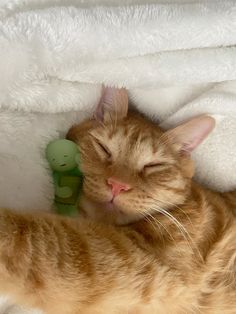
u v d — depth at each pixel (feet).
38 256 0.60
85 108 0.83
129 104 0.89
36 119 0.77
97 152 0.83
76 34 0.72
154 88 0.84
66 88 0.79
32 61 0.73
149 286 0.72
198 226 0.83
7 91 0.73
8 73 0.72
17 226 0.61
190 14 0.76
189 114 0.87
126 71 0.79
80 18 0.72
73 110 0.82
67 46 0.73
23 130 0.75
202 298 0.85
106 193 0.78
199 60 0.80
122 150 0.83
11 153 0.73
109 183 0.78
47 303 0.63
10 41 0.70
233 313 0.88
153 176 0.82
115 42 0.74
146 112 0.89
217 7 0.77
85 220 0.71
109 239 0.69
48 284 0.61
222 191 0.93
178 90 0.85
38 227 0.63
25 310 0.79
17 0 0.73
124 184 0.78
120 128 0.85
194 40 0.77
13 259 0.59
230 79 0.83
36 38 0.71
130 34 0.74
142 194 0.80
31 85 0.75
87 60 0.76
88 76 0.79
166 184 0.83
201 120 0.83
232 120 0.86
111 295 0.67
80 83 0.80
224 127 0.87
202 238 0.83
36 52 0.72
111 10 0.74
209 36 0.77
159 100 0.87
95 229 0.70
